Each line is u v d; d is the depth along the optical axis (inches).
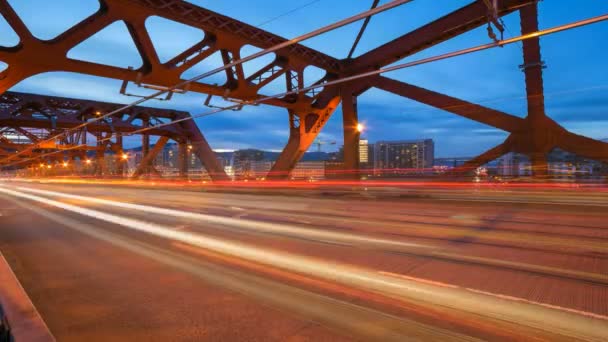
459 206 567.5
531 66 914.1
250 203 756.0
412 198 722.2
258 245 308.2
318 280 209.2
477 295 177.2
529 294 177.0
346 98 1268.5
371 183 1088.8
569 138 900.6
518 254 255.3
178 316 162.4
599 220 399.9
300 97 1219.9
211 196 1039.0
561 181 769.6
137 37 827.4
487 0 295.6
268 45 1034.7
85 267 248.8
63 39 729.6
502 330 141.0
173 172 2206.0
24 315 160.6
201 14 868.0
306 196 915.4
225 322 155.3
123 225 451.8
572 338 133.1
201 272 230.8
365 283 200.7
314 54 1163.9
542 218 422.6
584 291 179.2
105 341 140.9
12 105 1448.1
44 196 1179.9
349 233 354.3
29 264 260.8
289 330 146.6
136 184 2358.5
